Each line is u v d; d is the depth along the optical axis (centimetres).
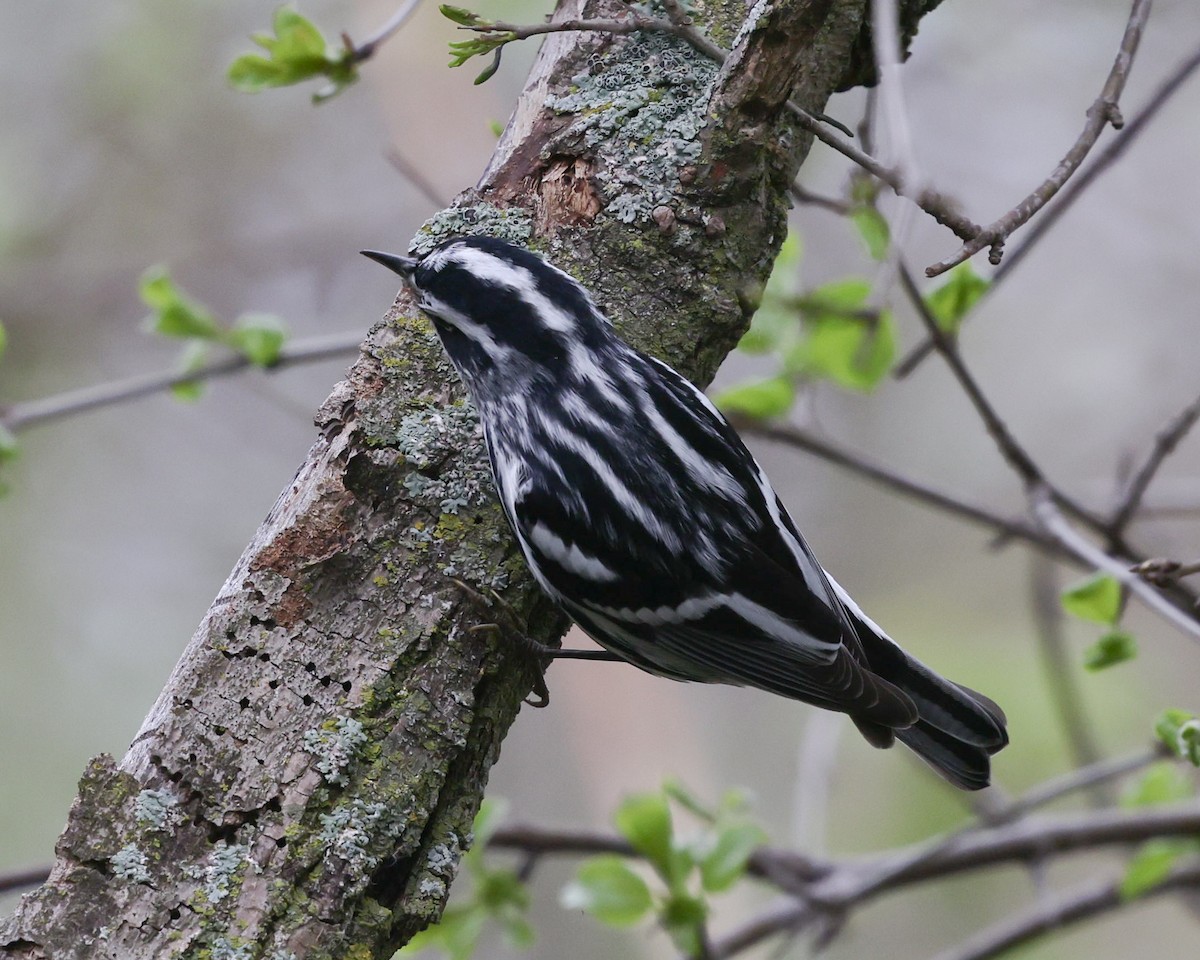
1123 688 1464
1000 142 1795
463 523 688
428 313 717
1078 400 1823
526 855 993
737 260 743
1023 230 1658
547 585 692
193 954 592
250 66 839
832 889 1041
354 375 718
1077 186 926
